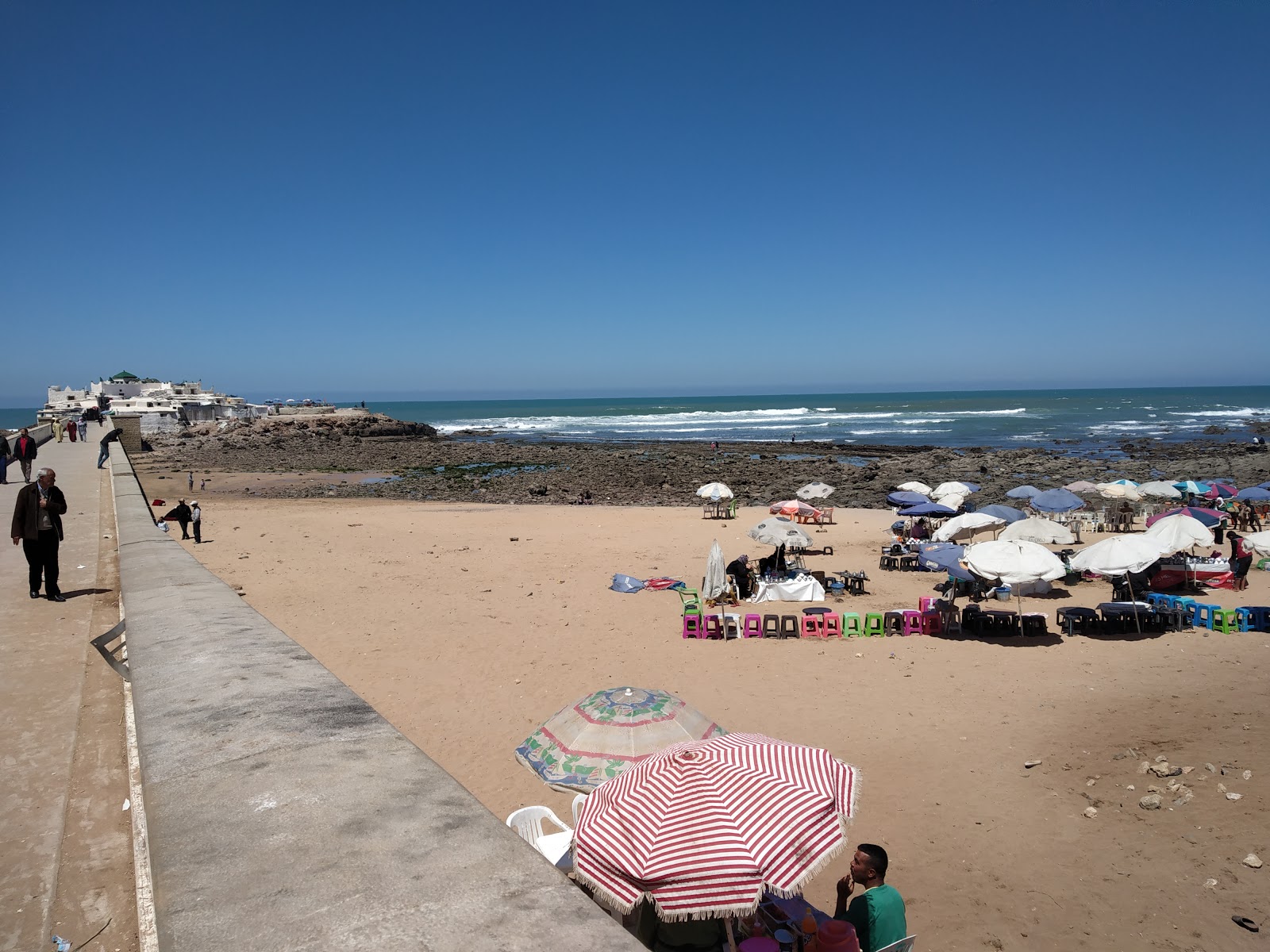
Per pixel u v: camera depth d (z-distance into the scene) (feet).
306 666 11.23
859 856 16.30
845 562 68.54
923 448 197.88
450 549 72.54
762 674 38.73
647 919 15.44
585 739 18.81
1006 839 23.58
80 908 8.58
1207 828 23.11
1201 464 145.18
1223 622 44.37
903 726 32.14
